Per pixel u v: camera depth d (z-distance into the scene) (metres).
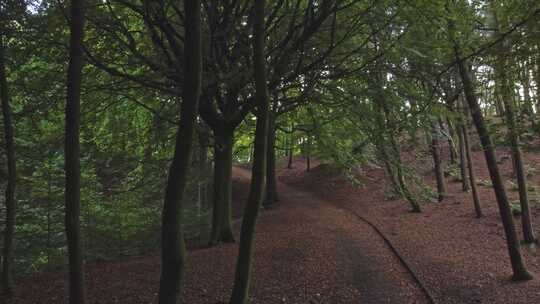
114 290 8.53
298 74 10.41
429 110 10.70
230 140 12.57
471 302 7.70
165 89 9.70
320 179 30.53
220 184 12.73
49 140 10.82
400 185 14.72
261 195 5.89
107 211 13.12
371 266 10.00
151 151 13.37
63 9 7.33
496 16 8.12
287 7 10.12
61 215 11.80
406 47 9.70
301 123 17.97
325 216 18.14
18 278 9.70
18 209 11.26
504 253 10.98
